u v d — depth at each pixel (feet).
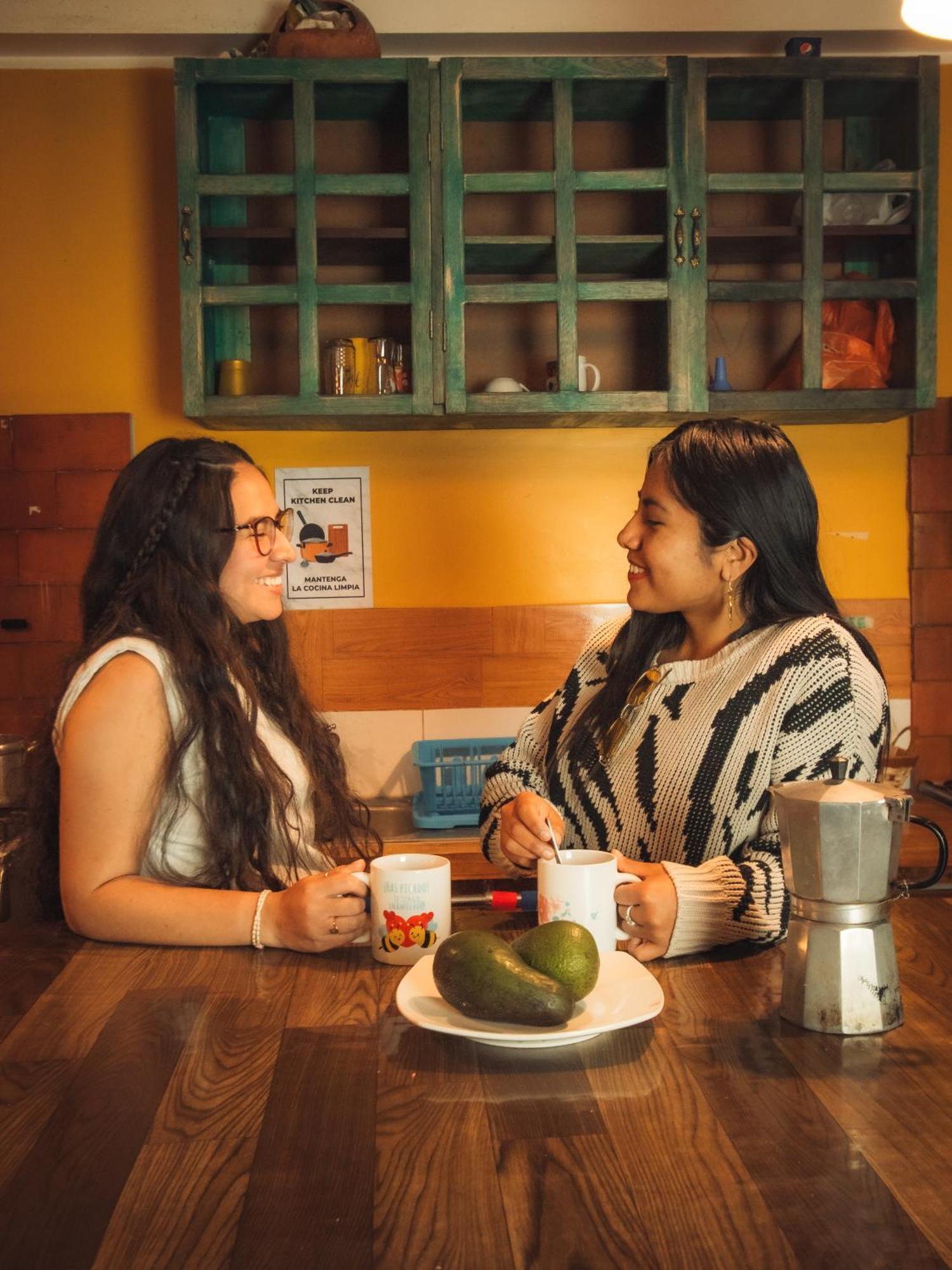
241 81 8.13
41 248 9.20
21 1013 3.45
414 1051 3.12
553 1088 2.88
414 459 9.41
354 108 8.73
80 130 9.14
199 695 4.65
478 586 9.48
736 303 9.21
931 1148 2.54
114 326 9.24
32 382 9.26
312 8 8.19
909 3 4.72
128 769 4.37
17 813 5.74
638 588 5.02
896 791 3.28
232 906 4.08
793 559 4.87
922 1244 2.17
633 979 3.47
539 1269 2.11
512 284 8.29
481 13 8.57
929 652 9.60
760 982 3.67
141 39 8.77
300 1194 2.38
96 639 4.77
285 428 9.20
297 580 9.41
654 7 8.59
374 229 8.28
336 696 9.45
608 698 5.21
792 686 4.57
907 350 8.56
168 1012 3.44
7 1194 2.40
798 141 9.20
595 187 8.22
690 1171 2.45
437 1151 2.56
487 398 8.31
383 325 9.11
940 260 9.46
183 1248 2.19
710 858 4.71
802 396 8.39
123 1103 2.82
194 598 4.90
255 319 9.10
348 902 3.94
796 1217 2.27
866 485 9.56
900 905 4.46
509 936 4.20
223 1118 2.73
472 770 8.73
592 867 3.73
